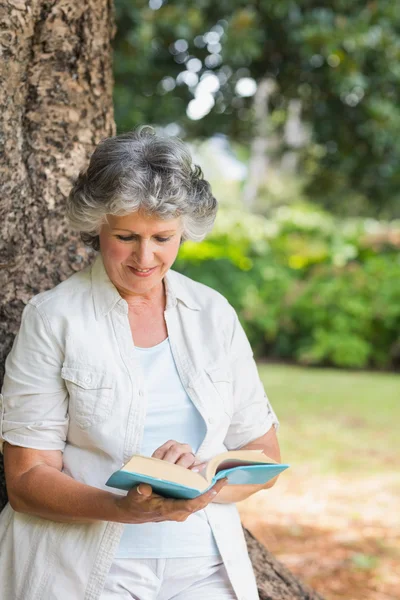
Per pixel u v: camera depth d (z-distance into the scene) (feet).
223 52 26.32
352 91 26.91
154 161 7.07
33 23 9.42
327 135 28.53
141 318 7.77
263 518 18.93
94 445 7.30
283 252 45.21
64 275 9.67
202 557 7.50
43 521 7.29
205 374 7.68
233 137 31.01
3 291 9.34
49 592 7.09
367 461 24.11
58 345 7.35
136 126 7.62
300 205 52.75
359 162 29.45
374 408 32.30
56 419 7.34
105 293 7.57
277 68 28.12
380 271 44.16
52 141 9.68
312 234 45.80
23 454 7.26
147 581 7.30
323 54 25.79
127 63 26.08
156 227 7.13
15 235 9.37
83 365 7.29
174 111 28.32
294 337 45.47
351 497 20.65
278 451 8.20
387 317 43.80
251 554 10.50
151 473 6.24
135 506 6.47
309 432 27.78
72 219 7.41
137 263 7.25
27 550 7.23
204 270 43.52
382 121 27.37
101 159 7.12
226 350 7.93
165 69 28.04
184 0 27.27
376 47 26.78
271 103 29.55
